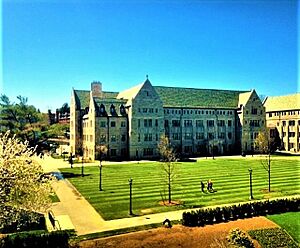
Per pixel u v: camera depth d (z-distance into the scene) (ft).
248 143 350.84
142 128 303.68
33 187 80.64
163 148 242.78
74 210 120.47
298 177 183.73
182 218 104.01
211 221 103.14
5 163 78.48
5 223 82.64
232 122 356.38
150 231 96.43
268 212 111.24
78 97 346.33
